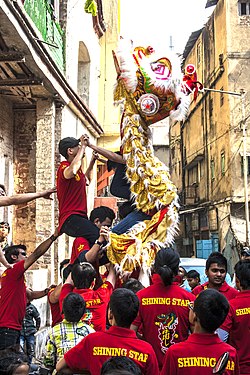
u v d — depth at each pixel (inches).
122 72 206.5
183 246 1384.1
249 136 1024.9
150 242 199.0
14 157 450.9
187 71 219.1
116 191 216.1
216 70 1117.7
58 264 447.8
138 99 207.6
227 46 1048.2
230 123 1029.8
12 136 448.5
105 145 713.6
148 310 157.8
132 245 196.4
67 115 482.0
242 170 1017.5
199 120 1261.1
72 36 508.1
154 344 156.6
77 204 209.6
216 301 126.8
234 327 162.1
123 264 193.8
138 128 208.5
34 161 449.4
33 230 444.1
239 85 1041.5
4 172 430.3
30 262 213.5
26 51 335.9
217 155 1108.5
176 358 125.3
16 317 214.2
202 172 1248.8
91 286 197.9
